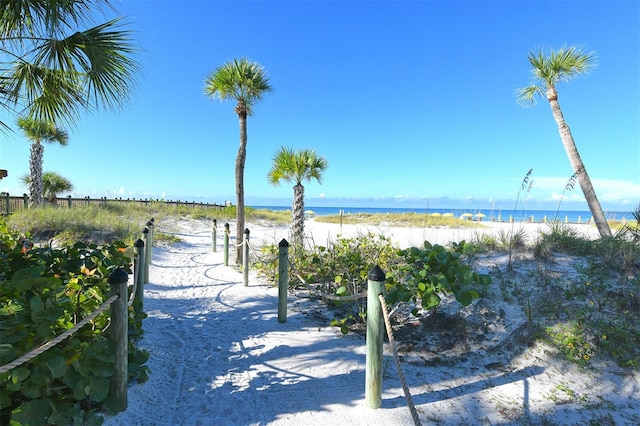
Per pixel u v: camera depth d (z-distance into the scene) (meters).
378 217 24.98
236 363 3.62
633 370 3.31
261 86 8.60
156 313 5.12
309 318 4.89
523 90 9.32
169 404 2.90
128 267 4.35
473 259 5.81
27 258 3.43
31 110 4.97
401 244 9.94
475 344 3.91
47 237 10.49
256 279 7.27
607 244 5.84
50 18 3.71
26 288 2.39
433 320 4.41
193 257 10.13
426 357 3.71
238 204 8.95
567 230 6.93
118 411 2.60
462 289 3.89
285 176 9.91
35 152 15.92
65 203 18.94
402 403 2.93
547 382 3.23
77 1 3.96
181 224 17.62
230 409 2.82
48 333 2.24
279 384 3.21
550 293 4.60
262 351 3.89
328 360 3.68
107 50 4.51
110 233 11.08
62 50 4.30
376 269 2.81
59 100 4.88
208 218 20.53
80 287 3.06
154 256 9.73
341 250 6.34
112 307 2.61
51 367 2.15
